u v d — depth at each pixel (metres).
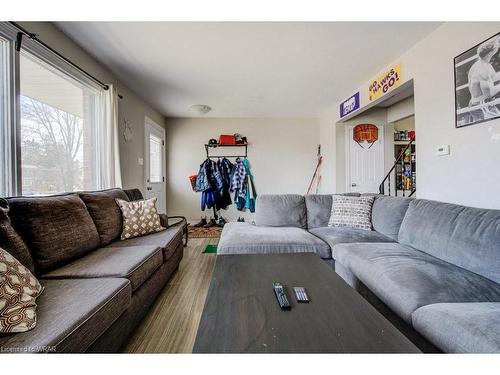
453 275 1.40
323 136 4.92
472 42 1.86
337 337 0.85
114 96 2.75
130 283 1.42
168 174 5.03
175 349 1.41
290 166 5.18
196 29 2.09
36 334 0.88
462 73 1.94
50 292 1.20
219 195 4.88
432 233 1.78
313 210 2.97
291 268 1.55
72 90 2.39
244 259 1.73
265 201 3.00
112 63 2.70
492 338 0.85
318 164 5.15
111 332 1.25
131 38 2.22
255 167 5.14
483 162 1.80
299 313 1.01
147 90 3.52
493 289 1.26
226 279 1.37
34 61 1.92
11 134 1.65
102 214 2.10
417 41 2.36
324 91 3.65
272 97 3.90
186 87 3.43
